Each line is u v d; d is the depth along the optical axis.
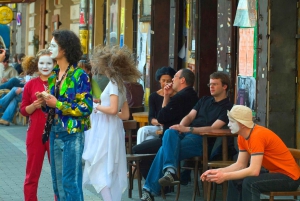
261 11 12.27
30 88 10.25
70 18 31.31
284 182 9.20
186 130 11.55
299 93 12.14
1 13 39.03
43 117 10.20
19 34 42.59
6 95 24.47
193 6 17.06
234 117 9.21
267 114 12.12
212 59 15.94
